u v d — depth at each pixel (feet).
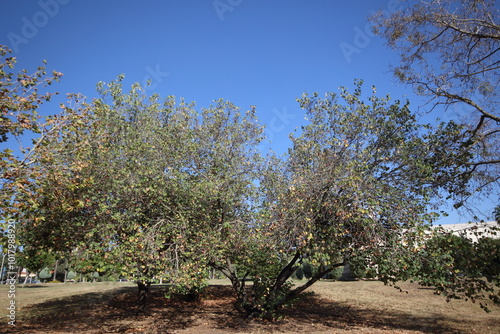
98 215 29.35
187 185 30.89
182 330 33.47
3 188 22.40
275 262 33.45
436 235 27.20
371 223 26.22
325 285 68.39
